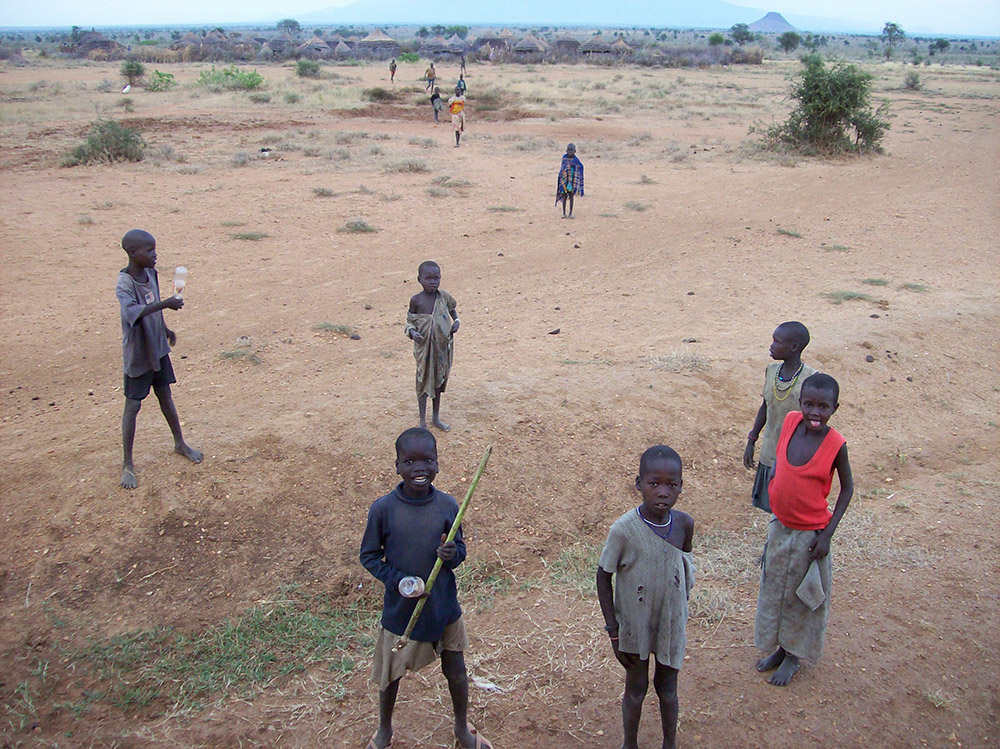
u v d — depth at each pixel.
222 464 6.07
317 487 6.00
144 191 18.19
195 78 52.66
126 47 97.94
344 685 4.45
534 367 8.48
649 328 10.08
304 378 8.12
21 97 37.88
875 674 4.43
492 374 8.23
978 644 4.68
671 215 17.34
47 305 10.55
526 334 9.84
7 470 5.99
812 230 16.23
